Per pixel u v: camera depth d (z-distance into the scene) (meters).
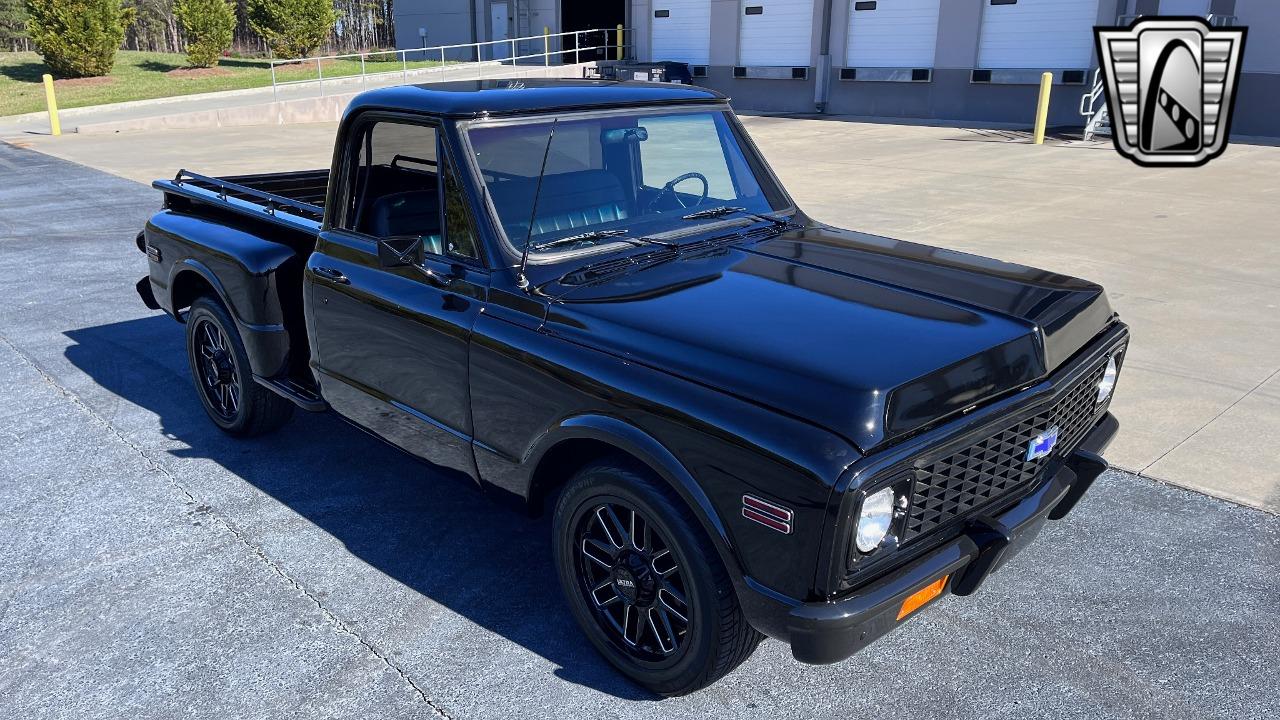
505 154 3.40
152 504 4.40
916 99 22.67
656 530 2.87
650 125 3.74
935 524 2.72
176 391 5.87
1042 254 8.85
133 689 3.13
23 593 3.67
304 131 21.23
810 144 18.00
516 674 3.21
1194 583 3.70
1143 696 3.07
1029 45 20.56
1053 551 3.94
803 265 3.42
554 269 3.30
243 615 3.54
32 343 6.77
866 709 3.03
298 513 4.32
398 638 3.41
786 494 2.48
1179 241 9.39
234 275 4.57
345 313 3.96
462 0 33.12
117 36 31.06
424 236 3.65
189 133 20.78
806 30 24.22
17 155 17.00
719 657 2.85
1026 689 3.11
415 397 3.73
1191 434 4.99
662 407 2.74
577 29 33.25
